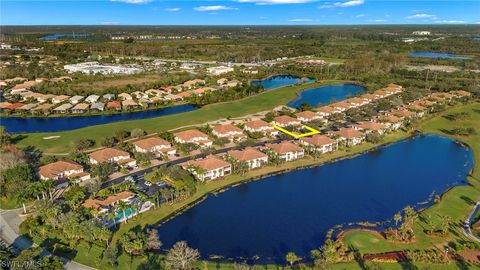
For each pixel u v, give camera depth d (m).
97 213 117.31
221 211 129.25
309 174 159.50
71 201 120.50
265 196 140.12
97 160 158.00
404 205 134.12
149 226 118.25
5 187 130.62
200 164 152.38
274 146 174.62
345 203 135.75
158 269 95.94
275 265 101.00
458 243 107.38
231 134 195.00
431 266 97.31
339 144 190.50
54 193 135.88
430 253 101.88
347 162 173.00
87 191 134.00
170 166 151.38
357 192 144.25
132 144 181.25
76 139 188.38
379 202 136.50
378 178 156.75
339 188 147.62
